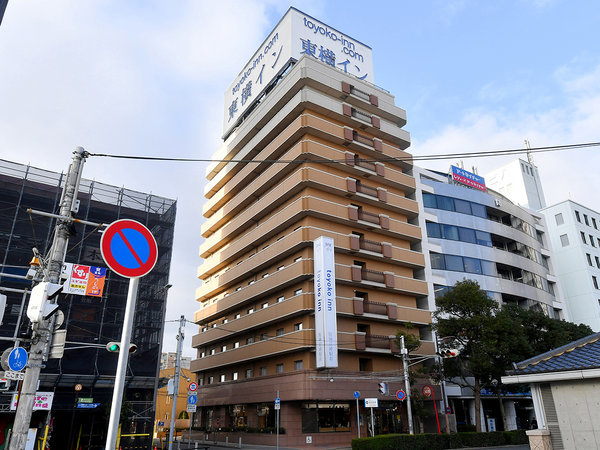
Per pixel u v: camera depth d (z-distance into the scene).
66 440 27.78
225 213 46.22
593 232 60.75
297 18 43.94
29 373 9.23
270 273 37.66
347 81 40.94
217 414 41.91
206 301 49.62
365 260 36.81
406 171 44.59
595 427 9.46
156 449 30.31
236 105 51.22
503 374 31.03
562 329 35.84
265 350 35.03
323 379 30.73
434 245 42.59
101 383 28.47
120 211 34.28
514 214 51.97
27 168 31.50
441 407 36.50
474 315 31.89
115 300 31.78
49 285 9.41
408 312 36.69
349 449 28.55
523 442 30.58
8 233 29.56
